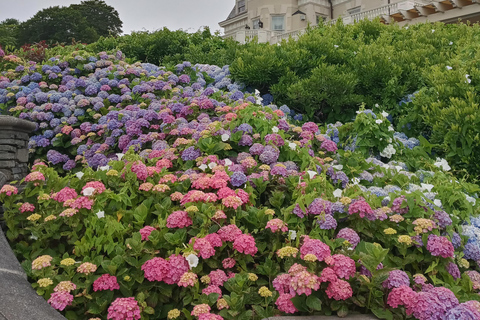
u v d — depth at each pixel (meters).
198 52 9.12
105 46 10.58
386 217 2.78
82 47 10.77
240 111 4.36
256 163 3.61
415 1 18.20
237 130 4.06
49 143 5.88
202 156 3.85
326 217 2.79
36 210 3.21
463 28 7.55
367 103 5.82
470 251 2.89
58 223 3.02
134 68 7.04
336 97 5.71
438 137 4.74
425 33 7.46
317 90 5.71
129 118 5.36
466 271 2.82
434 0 16.06
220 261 2.74
